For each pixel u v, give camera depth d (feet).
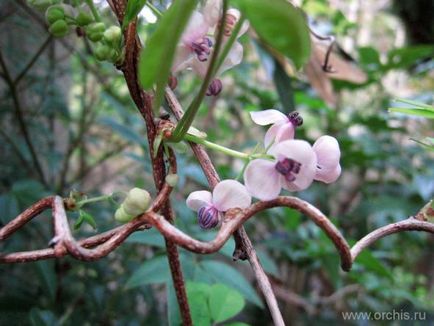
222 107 1.89
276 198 0.37
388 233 0.42
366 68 1.42
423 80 2.10
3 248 0.99
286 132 0.42
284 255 1.43
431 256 2.11
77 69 1.50
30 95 1.30
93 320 1.05
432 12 2.00
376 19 2.42
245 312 1.70
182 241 0.36
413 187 1.51
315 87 0.98
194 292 0.58
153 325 1.15
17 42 1.21
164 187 0.39
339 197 1.67
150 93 0.41
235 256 0.43
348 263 0.38
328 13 1.61
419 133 1.63
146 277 0.70
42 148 1.28
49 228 1.09
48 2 0.46
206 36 0.45
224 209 0.41
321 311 1.66
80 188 1.41
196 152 0.45
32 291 1.06
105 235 0.40
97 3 0.50
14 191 0.82
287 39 0.30
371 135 1.64
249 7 0.29
